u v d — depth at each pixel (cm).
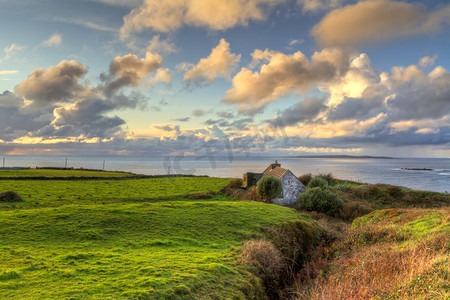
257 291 1155
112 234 1717
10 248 1376
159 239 1689
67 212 2058
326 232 2247
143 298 866
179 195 4478
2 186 4362
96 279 1003
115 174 7625
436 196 4619
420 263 879
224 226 2022
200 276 1094
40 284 938
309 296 1062
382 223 2039
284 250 1736
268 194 4125
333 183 5784
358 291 845
